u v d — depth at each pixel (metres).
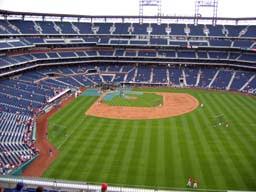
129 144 68.12
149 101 109.00
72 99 110.38
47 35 144.38
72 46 148.25
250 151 64.44
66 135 73.88
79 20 167.25
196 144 68.25
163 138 71.94
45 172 55.25
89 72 144.50
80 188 41.97
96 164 58.38
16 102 93.19
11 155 59.53
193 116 90.25
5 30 126.94
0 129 71.00
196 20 167.50
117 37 159.75
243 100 110.56
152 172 55.12
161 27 163.75
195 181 51.94
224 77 138.88
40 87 112.69
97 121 85.00
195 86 136.12
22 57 123.94
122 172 55.09
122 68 149.75
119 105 102.94
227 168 56.91
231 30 158.25
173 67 150.38
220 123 82.94
